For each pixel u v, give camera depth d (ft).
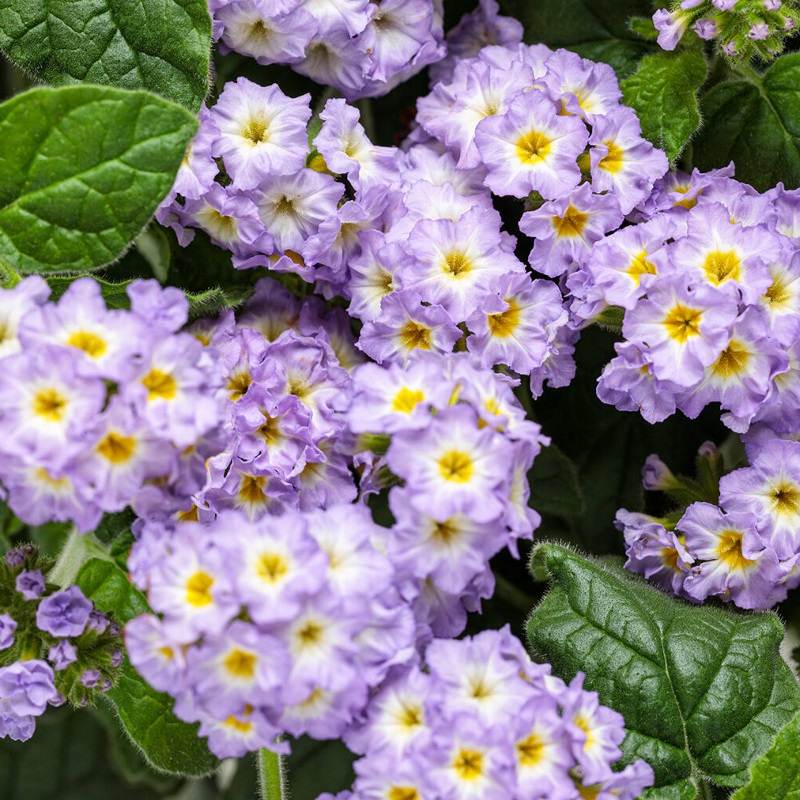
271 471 1.19
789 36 1.26
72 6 1.20
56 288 1.19
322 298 1.25
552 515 1.30
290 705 1.12
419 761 1.11
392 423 1.13
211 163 1.20
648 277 1.19
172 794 1.43
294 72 1.28
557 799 1.12
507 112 1.23
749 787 1.17
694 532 1.21
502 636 1.14
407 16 1.25
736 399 1.19
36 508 1.11
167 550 1.12
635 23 1.28
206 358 1.13
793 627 1.28
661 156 1.23
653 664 1.20
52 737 1.45
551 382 1.23
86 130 1.15
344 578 1.12
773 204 1.23
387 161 1.23
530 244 1.27
